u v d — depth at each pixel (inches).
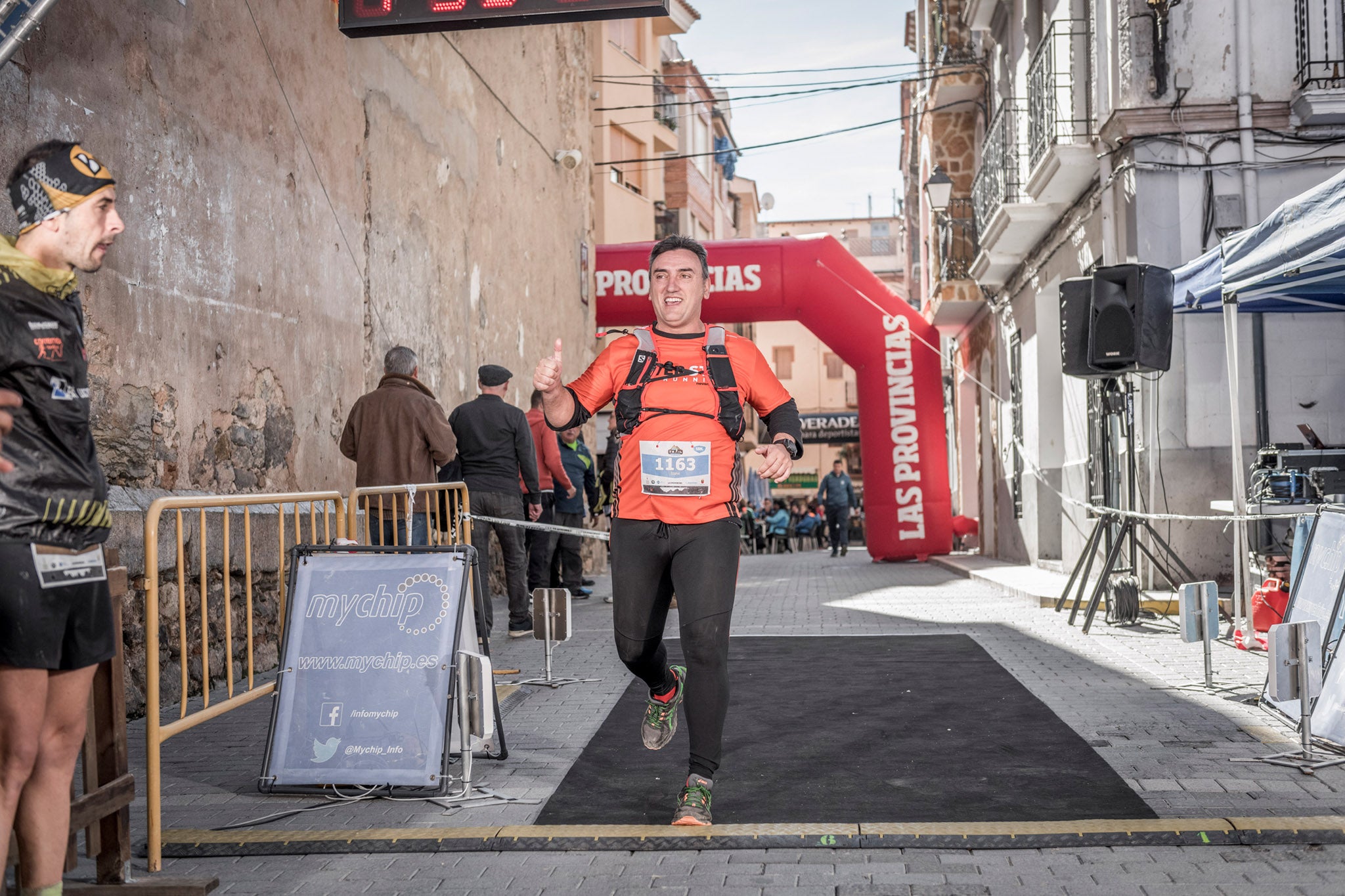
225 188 298.0
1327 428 394.3
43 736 112.4
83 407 109.0
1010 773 174.6
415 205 439.5
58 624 107.0
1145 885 125.6
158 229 266.4
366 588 174.7
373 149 399.2
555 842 143.3
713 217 1561.3
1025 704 227.8
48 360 104.3
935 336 711.1
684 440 152.4
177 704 255.4
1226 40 404.2
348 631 172.9
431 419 297.6
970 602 440.1
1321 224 255.8
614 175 1059.3
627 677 272.4
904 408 704.4
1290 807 152.6
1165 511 399.9
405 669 169.6
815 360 2231.8
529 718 225.1
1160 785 165.2
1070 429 541.6
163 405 265.4
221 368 293.0
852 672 273.4
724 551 152.2
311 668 172.2
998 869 132.3
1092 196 466.6
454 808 161.3
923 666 278.7
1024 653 296.5
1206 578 396.8
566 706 236.8
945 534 716.7
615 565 154.9
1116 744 191.5
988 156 647.8
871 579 589.0
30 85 223.0
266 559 301.1
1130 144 410.6
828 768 180.2
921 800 160.6
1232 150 403.2
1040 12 581.0
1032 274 591.5
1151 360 346.3
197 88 285.9
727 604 151.9
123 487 248.7
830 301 698.2
